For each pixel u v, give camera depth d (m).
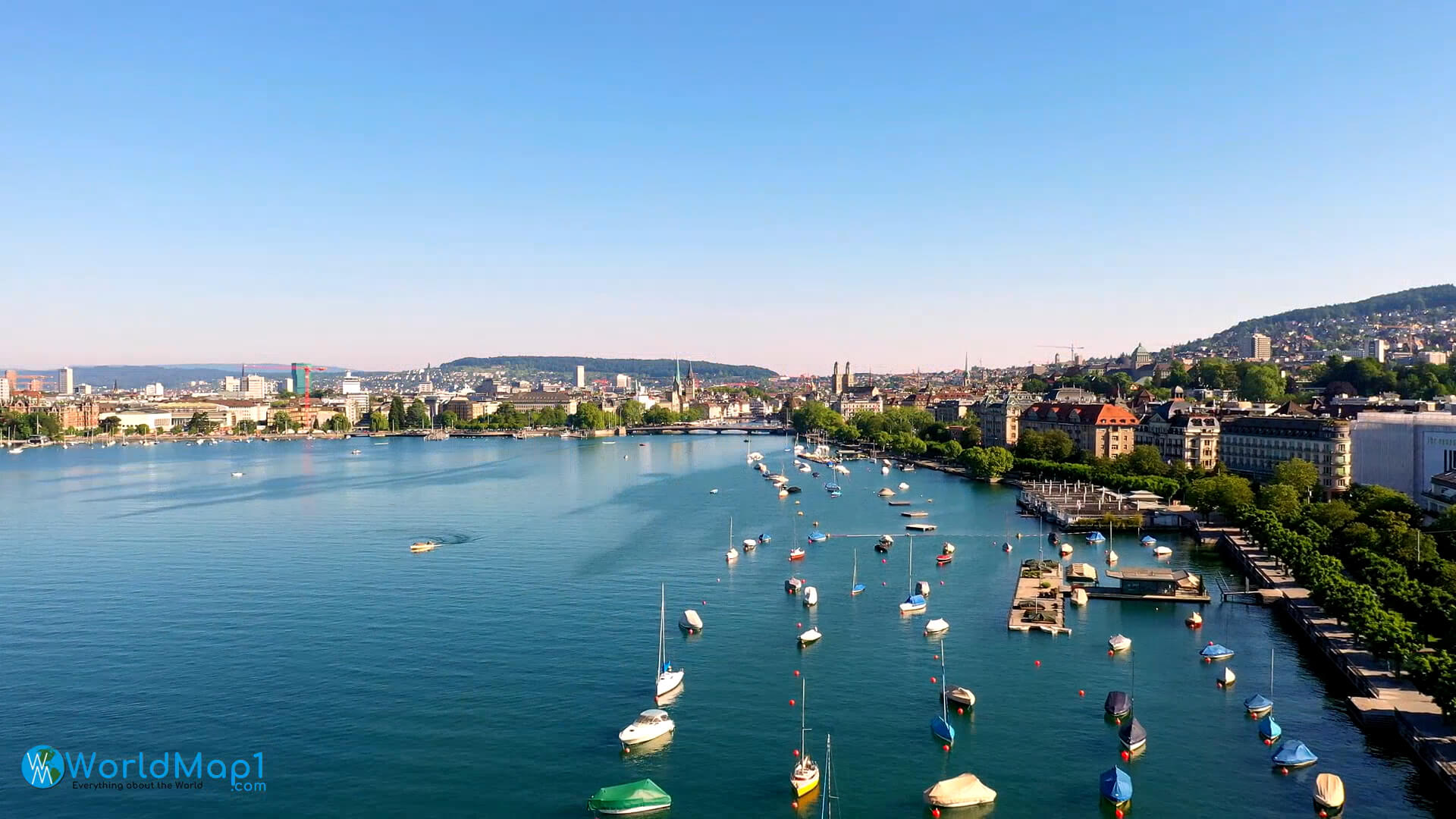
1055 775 136.00
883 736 148.62
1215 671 175.25
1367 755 139.88
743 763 140.00
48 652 187.62
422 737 148.25
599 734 149.50
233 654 186.12
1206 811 125.75
